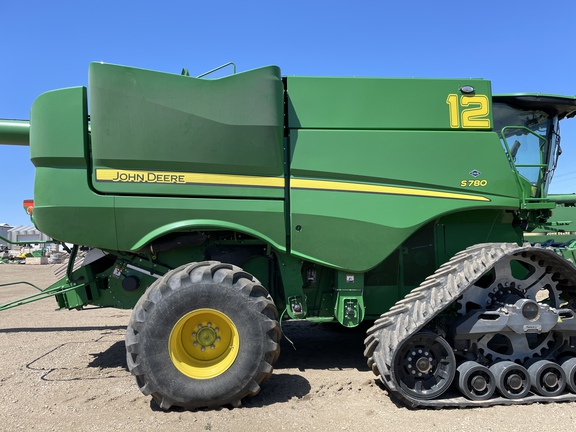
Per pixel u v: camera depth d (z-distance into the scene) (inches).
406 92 170.4
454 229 184.4
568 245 204.7
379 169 164.2
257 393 144.7
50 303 383.6
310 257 159.6
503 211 179.5
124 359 192.2
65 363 186.7
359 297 165.5
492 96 184.2
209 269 139.7
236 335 136.6
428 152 167.3
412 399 135.9
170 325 133.4
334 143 163.9
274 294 179.8
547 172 193.9
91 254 185.6
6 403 140.9
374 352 144.6
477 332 144.1
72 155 152.1
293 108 165.6
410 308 142.6
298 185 160.6
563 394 145.3
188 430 121.3
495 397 143.8
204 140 155.3
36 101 155.4
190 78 155.9
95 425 124.3
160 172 154.1
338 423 126.7
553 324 146.5
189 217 154.3
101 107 152.0
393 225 161.8
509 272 153.6
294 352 209.5
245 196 157.6
